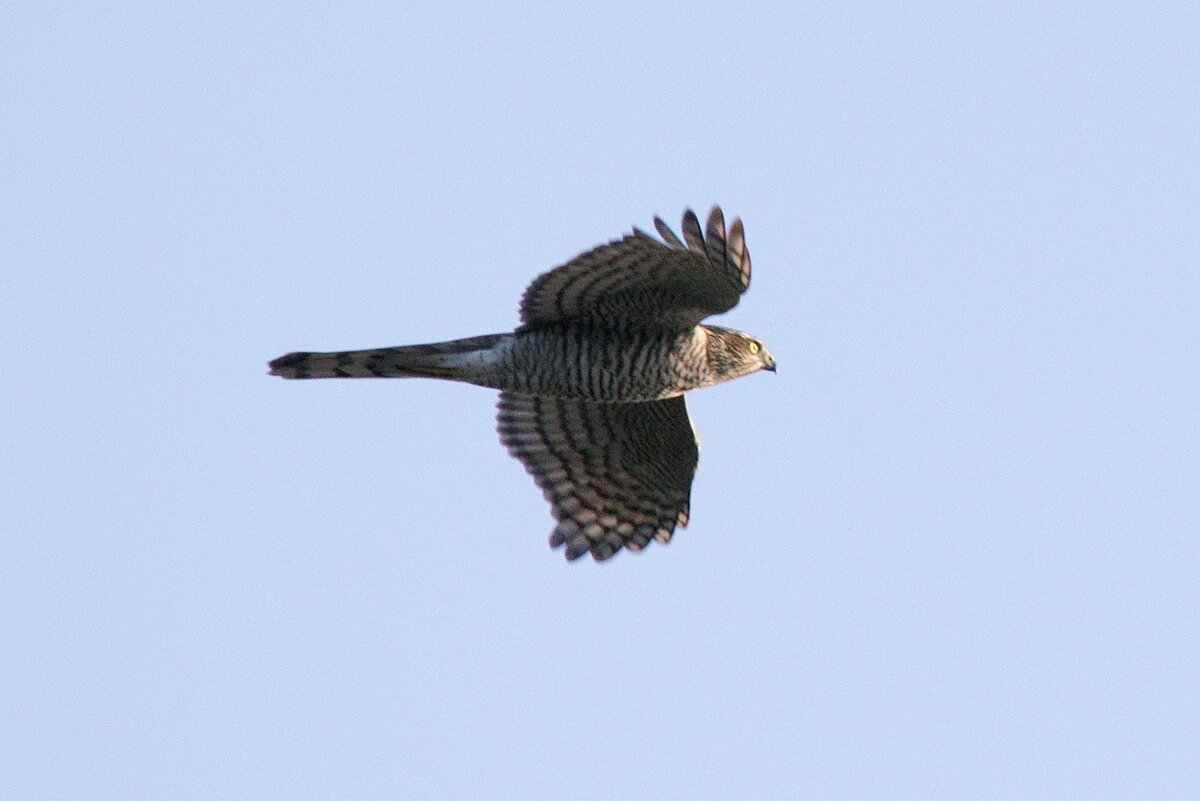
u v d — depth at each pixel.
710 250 13.40
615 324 14.48
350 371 14.65
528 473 16.59
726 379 15.16
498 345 14.52
